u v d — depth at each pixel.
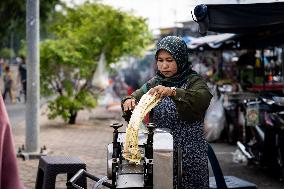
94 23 14.15
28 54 8.55
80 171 3.60
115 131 3.00
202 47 12.75
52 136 11.53
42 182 4.96
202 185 3.46
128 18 14.45
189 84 3.37
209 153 5.41
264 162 7.47
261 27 7.18
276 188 6.75
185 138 3.39
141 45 14.87
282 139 6.99
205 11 5.17
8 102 22.67
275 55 12.21
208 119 10.95
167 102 3.42
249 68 12.04
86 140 10.98
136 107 3.05
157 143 2.83
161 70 3.40
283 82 10.50
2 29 27.12
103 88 14.30
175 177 3.25
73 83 13.78
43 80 13.34
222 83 11.41
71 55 13.05
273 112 7.22
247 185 5.98
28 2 8.54
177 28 17.02
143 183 2.83
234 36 9.78
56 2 24.83
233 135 10.67
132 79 25.64
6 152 1.97
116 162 2.87
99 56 14.23
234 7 5.42
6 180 1.97
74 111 13.93
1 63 27.28
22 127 13.24
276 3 5.32
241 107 9.78
